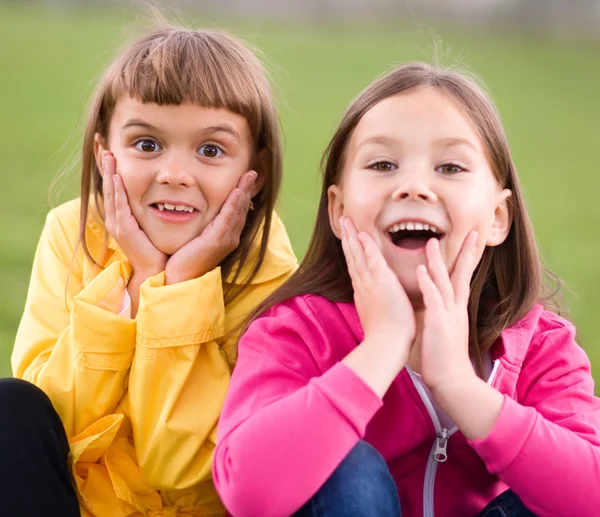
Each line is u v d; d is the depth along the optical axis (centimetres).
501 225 188
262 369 168
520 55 1955
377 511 153
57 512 169
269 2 2423
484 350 184
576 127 1260
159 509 189
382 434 176
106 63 229
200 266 192
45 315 203
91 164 210
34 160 826
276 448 150
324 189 192
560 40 2228
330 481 154
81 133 234
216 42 204
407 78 180
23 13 2178
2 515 164
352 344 179
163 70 188
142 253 195
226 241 193
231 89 194
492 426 157
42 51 1562
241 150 198
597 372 344
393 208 171
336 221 187
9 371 314
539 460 155
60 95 1195
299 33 2100
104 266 209
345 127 185
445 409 161
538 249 207
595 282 539
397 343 161
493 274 192
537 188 888
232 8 2398
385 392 171
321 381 154
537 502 158
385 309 165
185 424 181
